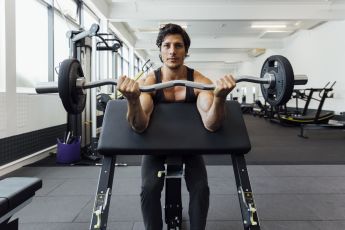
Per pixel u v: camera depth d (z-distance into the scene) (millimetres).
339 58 6648
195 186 1262
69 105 1228
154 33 8953
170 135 1218
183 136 1218
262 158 3625
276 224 1808
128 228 1761
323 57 7348
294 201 2184
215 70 17719
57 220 1882
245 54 13359
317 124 5648
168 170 1270
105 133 1230
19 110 3178
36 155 3543
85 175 2900
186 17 6223
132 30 8633
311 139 5199
